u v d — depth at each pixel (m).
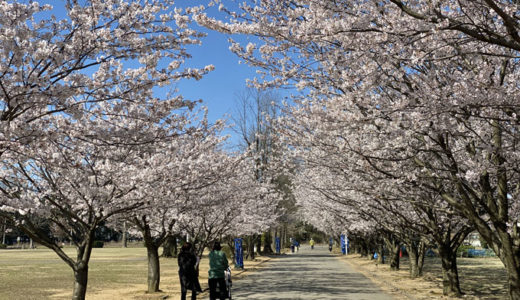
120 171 9.67
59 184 10.09
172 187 10.95
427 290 15.95
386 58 6.69
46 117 8.21
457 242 14.77
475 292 15.84
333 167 10.63
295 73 8.35
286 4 7.59
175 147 9.21
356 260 38.38
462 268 29.66
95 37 6.17
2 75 5.50
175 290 16.11
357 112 7.82
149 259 15.70
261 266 30.55
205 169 12.59
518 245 9.06
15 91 5.63
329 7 6.35
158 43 6.87
